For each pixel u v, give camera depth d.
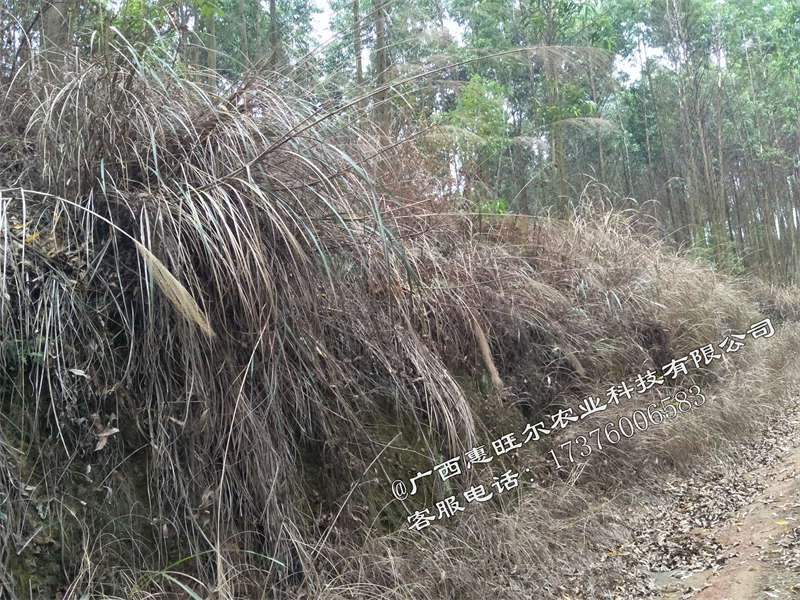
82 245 2.60
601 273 6.50
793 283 17.28
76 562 2.26
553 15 10.43
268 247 2.81
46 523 2.23
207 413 2.56
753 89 20.81
